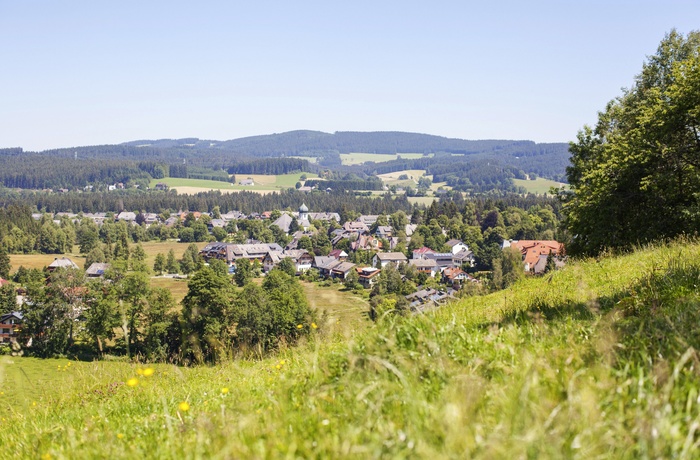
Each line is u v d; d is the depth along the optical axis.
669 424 3.25
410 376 4.70
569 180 42.31
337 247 180.12
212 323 31.86
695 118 29.23
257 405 5.39
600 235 33.00
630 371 4.22
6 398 9.68
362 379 4.96
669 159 31.27
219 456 3.65
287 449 3.55
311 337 8.40
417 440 3.32
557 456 2.96
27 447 6.00
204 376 10.32
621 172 32.50
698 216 28.05
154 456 4.40
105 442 5.32
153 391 9.20
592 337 5.52
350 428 3.69
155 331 32.94
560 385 4.06
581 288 9.59
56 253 171.50
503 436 3.11
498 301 11.75
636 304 7.35
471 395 3.83
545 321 7.03
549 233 145.00
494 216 163.62
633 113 39.47
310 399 4.74
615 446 3.22
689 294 7.30
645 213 32.50
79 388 10.05
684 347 4.52
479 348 5.45
